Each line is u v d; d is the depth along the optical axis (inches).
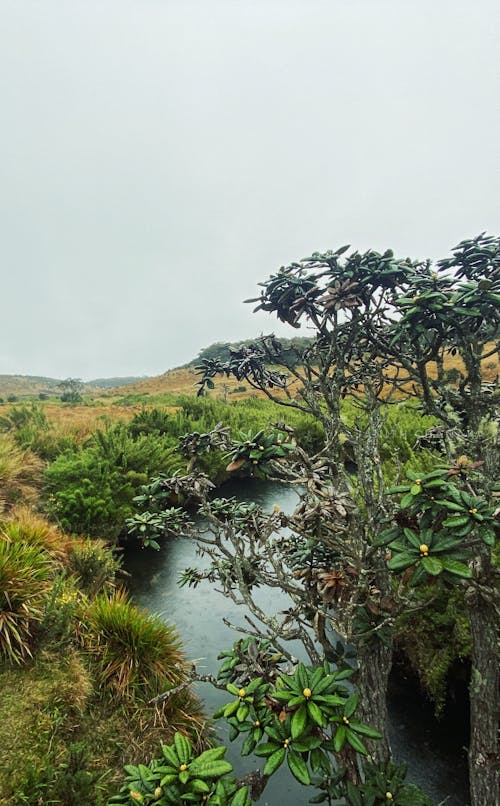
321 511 55.7
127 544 276.1
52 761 96.0
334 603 67.8
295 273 77.9
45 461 318.0
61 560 182.4
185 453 78.4
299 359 88.5
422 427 279.7
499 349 71.2
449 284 64.6
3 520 192.5
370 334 80.4
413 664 142.9
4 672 116.1
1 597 126.0
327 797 69.9
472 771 77.5
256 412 635.5
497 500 61.6
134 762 103.0
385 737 73.2
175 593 218.8
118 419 518.6
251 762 123.4
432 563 44.6
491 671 74.9
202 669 162.2
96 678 123.0
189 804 47.9
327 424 82.3
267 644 75.7
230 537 75.8
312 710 48.8
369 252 70.4
